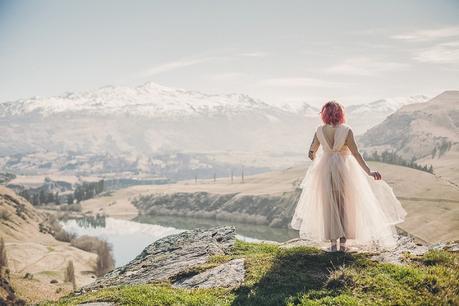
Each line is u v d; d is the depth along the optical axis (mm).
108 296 11172
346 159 11477
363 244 11547
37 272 124938
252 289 10562
